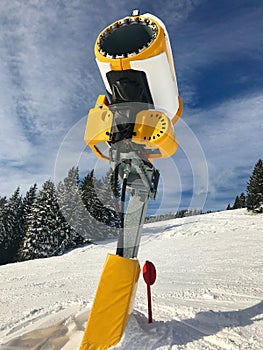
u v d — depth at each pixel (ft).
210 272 18.86
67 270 30.45
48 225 53.62
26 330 9.10
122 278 5.89
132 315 8.32
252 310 9.22
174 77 5.93
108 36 5.55
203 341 6.96
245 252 26.55
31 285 22.57
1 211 100.89
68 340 7.76
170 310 10.32
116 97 5.70
